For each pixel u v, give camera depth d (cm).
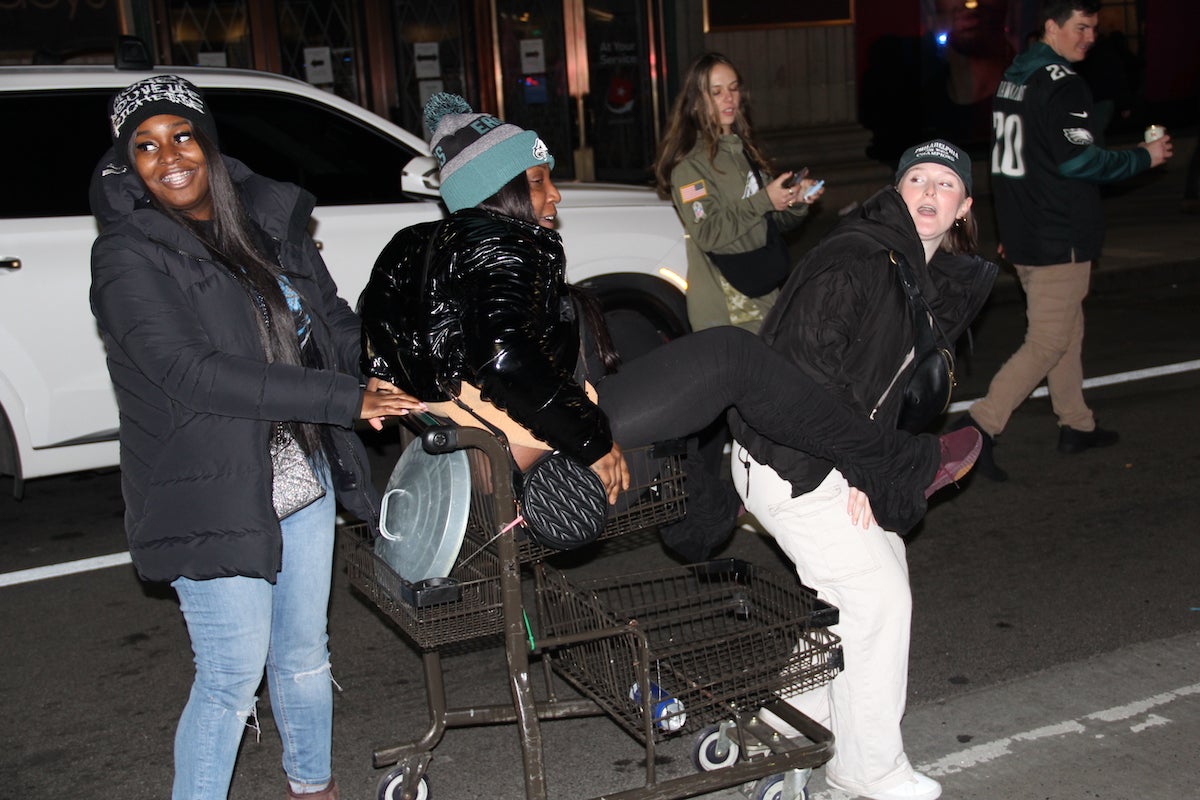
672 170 528
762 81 1414
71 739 415
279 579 312
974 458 353
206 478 282
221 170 291
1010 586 502
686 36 1347
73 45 750
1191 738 376
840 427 316
